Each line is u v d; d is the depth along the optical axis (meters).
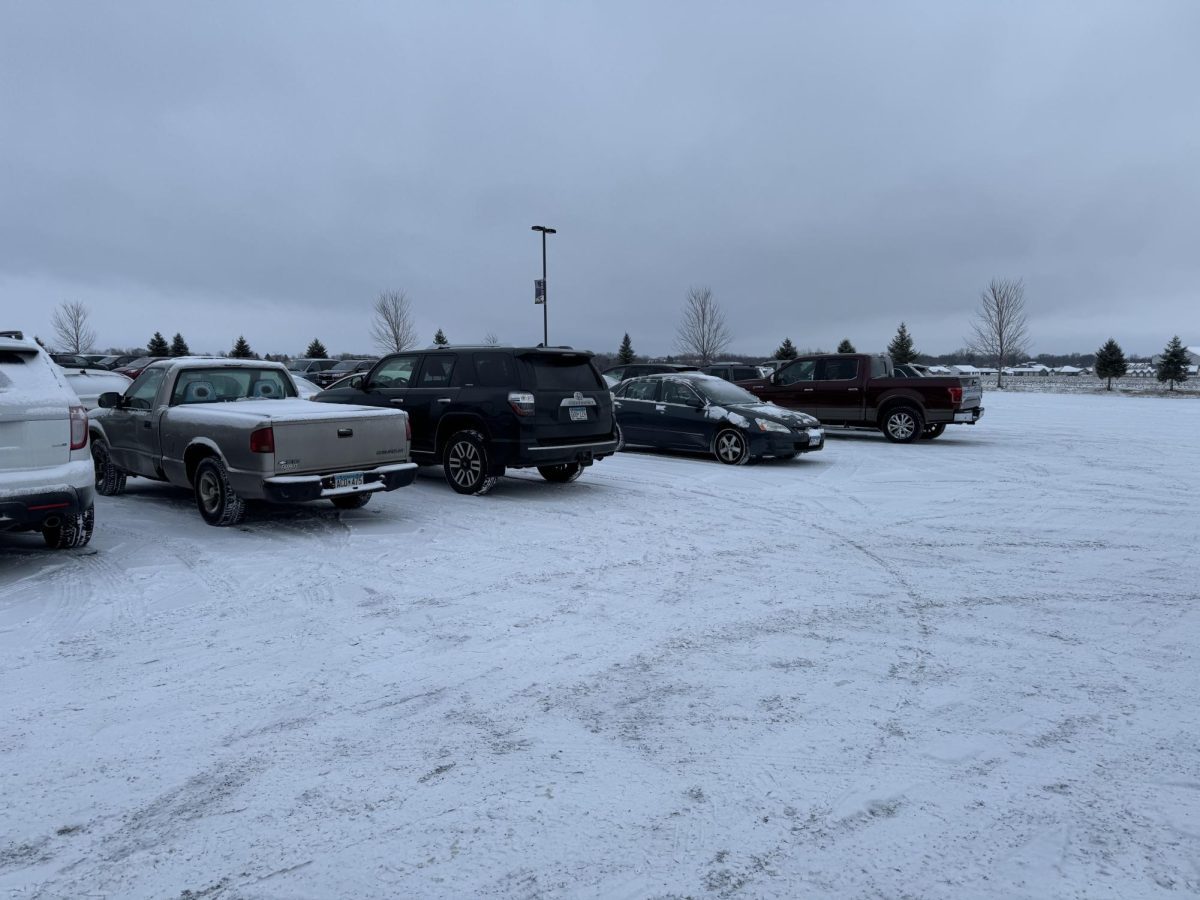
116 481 10.05
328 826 3.05
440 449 10.21
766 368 23.92
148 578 6.32
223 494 7.98
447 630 5.17
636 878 2.75
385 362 11.02
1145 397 36.81
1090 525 8.49
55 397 6.50
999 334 49.59
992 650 4.84
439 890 2.68
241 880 2.73
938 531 8.17
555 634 5.10
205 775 3.41
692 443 13.47
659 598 5.84
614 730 3.82
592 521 8.54
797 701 4.13
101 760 3.54
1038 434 18.58
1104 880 2.73
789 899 2.64
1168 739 3.73
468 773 3.43
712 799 3.23
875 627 5.24
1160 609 5.64
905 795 3.26
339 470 7.95
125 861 2.84
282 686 4.32
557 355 9.88
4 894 2.65
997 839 2.97
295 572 6.49
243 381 9.27
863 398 16.97
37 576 6.37
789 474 12.12
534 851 2.89
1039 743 3.69
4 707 4.05
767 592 6.00
